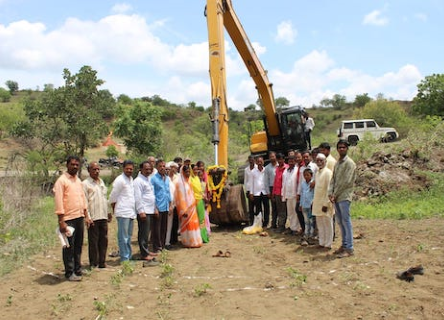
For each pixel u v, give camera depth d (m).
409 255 6.64
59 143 20.66
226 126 10.17
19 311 5.07
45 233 9.51
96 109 20.23
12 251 7.88
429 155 14.07
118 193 7.10
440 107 30.55
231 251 7.85
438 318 4.38
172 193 8.54
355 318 4.48
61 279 6.32
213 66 10.23
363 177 12.84
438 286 5.25
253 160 10.14
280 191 9.51
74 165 6.30
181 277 6.21
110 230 10.62
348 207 6.98
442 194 11.70
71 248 6.25
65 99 19.30
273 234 9.34
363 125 24.94
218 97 10.01
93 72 20.06
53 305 5.14
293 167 9.11
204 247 8.27
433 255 6.54
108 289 5.73
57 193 6.07
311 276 5.99
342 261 6.67
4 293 5.73
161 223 8.01
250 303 5.02
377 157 13.83
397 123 33.47
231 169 20.53
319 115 68.00
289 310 4.76
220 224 10.23
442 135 15.54
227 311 4.80
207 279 6.07
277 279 5.95
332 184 7.14
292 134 14.84
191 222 8.30
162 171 7.95
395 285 5.37
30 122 19.56
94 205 6.77
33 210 11.77
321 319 4.50
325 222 7.58
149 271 6.62
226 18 11.72
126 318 4.73
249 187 10.08
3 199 10.71
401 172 12.91
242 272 6.40
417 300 4.82
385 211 10.38
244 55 12.80
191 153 24.16
